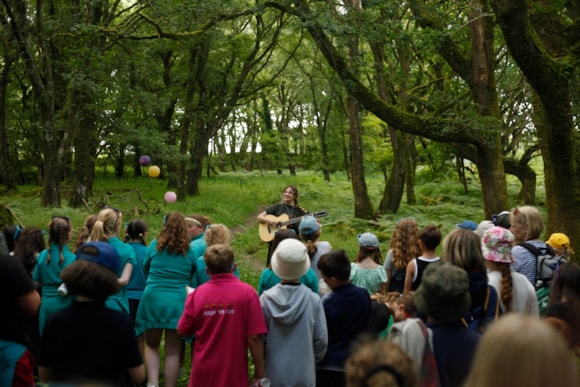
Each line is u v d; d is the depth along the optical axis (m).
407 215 20.72
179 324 4.48
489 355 1.59
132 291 6.31
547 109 9.62
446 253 3.83
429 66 25.34
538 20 10.97
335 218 20.38
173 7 16.08
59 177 19.42
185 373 6.32
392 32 12.62
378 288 5.82
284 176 45.62
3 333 3.74
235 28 27.48
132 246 6.41
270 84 30.25
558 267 4.57
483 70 12.87
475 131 12.52
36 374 5.52
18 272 3.73
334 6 15.23
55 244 5.30
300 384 4.24
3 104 27.09
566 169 10.18
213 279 4.43
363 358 1.99
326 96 41.38
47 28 18.27
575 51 9.35
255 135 47.94
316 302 4.32
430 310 3.01
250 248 14.91
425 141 28.45
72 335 3.41
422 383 2.87
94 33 16.94
